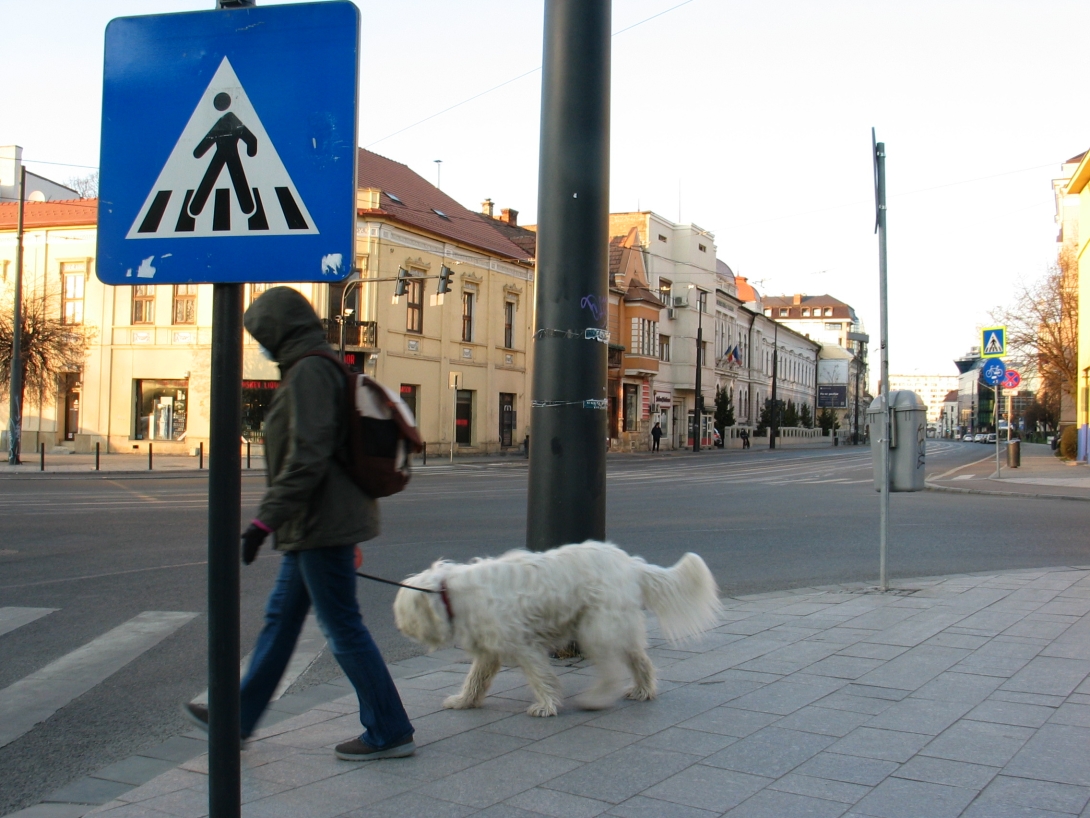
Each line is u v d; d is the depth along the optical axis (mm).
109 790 3871
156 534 12023
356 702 5035
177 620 7191
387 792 3639
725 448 68188
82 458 33625
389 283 36719
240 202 2428
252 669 4129
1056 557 10969
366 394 3912
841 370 123188
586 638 4695
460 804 3514
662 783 3715
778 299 152250
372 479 3908
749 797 3562
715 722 4527
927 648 6062
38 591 8289
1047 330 43594
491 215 56031
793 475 30188
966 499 20141
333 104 2396
